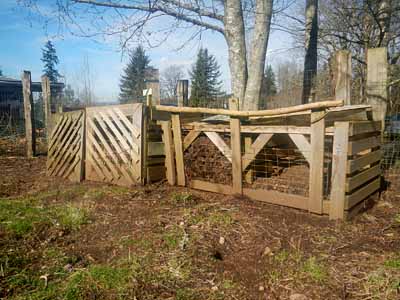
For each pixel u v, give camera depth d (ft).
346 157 9.21
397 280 6.24
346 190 9.35
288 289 6.28
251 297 6.10
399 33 28.37
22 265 7.37
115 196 12.45
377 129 11.33
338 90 12.62
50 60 102.99
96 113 15.28
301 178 12.17
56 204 11.96
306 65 21.88
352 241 8.27
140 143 13.69
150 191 13.10
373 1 25.91
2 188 14.69
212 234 8.66
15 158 23.35
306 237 8.48
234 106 12.31
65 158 16.99
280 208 10.71
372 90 12.57
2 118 32.27
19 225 9.52
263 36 15.57
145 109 13.74
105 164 15.21
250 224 9.25
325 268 6.91
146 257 7.48
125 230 9.20
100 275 6.73
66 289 6.30
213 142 12.75
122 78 86.22
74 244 8.55
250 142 12.16
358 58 29.22
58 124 17.60
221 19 18.52
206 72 87.15
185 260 7.30
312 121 9.73
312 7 21.93
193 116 14.58
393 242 8.18
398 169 14.40
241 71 16.42
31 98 23.62
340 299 5.88
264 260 7.41
